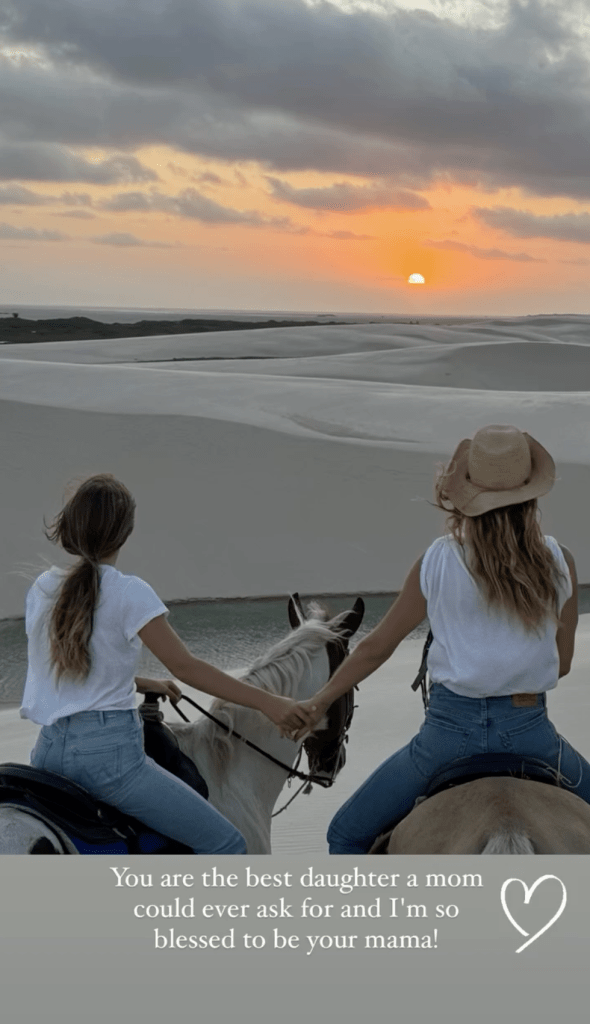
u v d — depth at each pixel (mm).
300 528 27531
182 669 3590
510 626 3387
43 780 3336
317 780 4453
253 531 27172
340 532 27500
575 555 26156
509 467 3383
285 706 3742
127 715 3473
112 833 3389
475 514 3373
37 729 11930
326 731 4410
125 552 25594
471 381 74562
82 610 3416
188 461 31719
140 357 98000
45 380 43812
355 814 3703
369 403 41125
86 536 3480
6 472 29875
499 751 3412
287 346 110938
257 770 4340
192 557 25562
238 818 4176
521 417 38562
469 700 3424
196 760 4199
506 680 3375
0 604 21875
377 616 21344
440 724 3475
